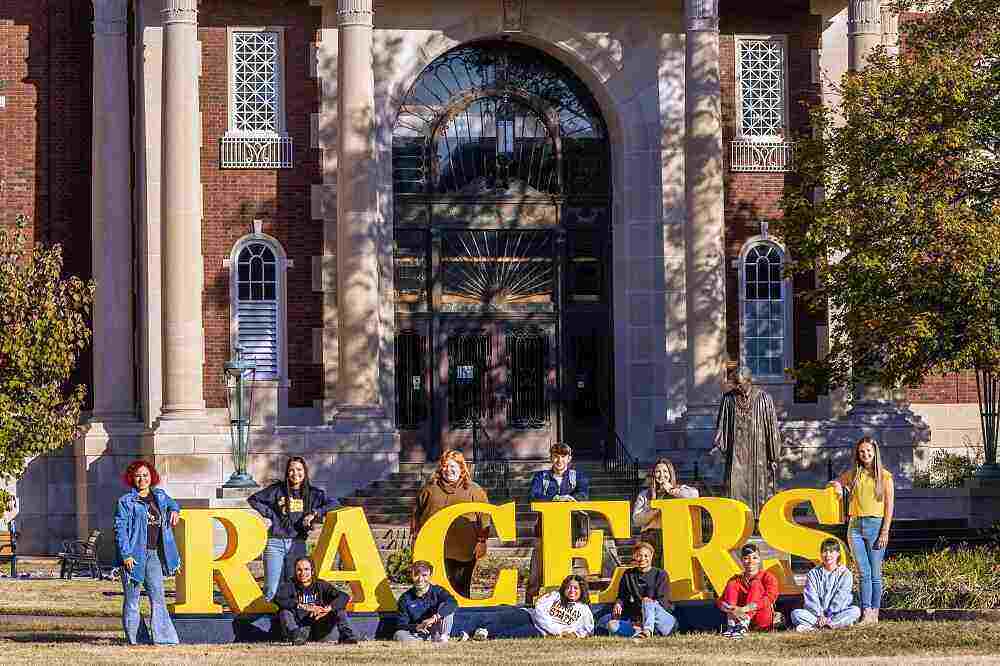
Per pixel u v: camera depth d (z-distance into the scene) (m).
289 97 57.59
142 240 57.19
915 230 43.88
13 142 58.19
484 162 59.38
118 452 55.75
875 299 44.72
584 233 59.62
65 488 57.44
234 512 31.50
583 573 41.00
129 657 28.50
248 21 57.47
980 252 42.16
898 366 44.34
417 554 31.44
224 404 56.88
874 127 45.91
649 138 59.00
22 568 53.09
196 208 54.81
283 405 57.09
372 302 55.03
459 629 31.52
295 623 30.64
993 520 50.75
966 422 58.91
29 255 50.53
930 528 50.03
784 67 59.28
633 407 58.56
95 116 57.34
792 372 47.81
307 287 57.47
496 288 59.41
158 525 30.66
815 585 32.06
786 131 59.12
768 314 59.12
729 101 59.19
